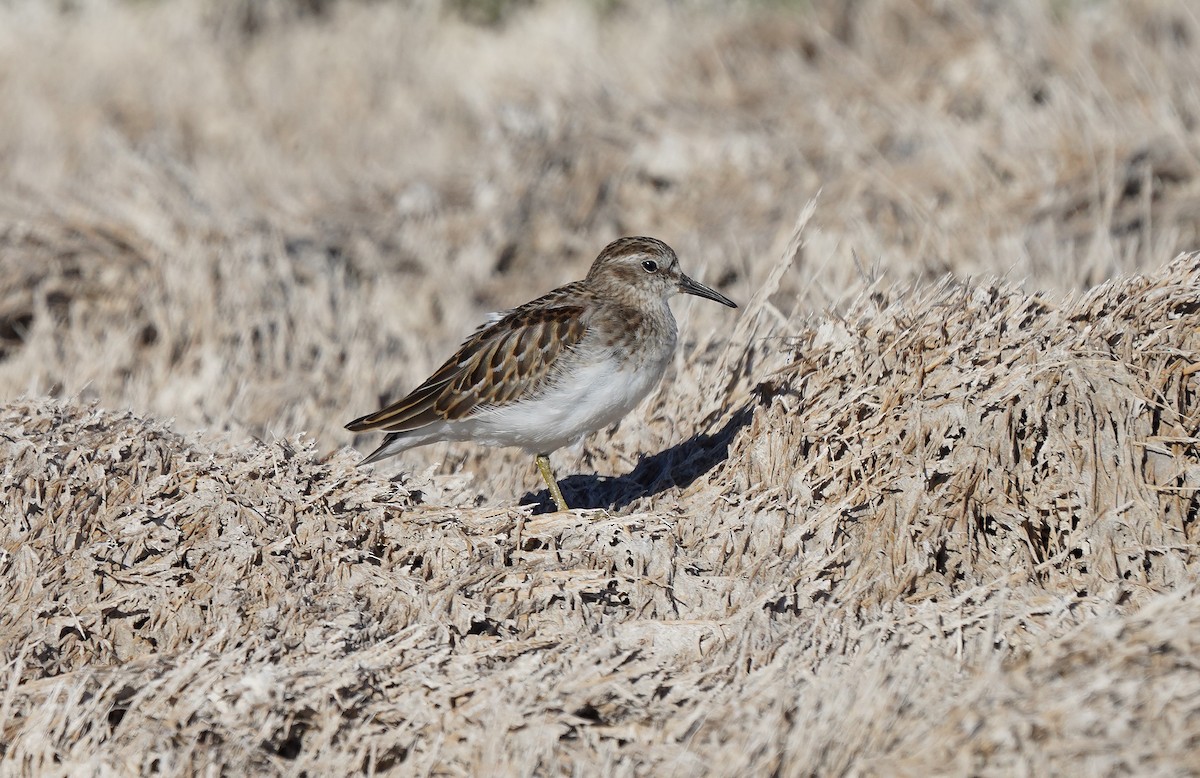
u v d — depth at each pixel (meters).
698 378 13.20
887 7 25.39
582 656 9.32
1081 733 7.89
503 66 28.33
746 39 26.02
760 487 11.04
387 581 10.16
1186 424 10.56
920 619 9.55
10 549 10.20
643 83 24.75
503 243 20.64
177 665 9.19
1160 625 8.60
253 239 19.53
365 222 21.39
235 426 14.58
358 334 17.67
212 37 32.53
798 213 19.58
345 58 30.52
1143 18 23.64
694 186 21.34
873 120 22.00
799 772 7.99
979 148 20.20
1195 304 11.00
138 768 8.50
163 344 17.28
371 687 9.12
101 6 33.28
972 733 8.03
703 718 8.71
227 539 10.34
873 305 12.00
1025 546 10.34
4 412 11.68
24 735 8.74
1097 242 16.56
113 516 10.50
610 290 11.70
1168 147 19.36
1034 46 22.39
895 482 10.57
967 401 10.69
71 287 18.53
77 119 26.86
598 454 13.02
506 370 11.19
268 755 8.65
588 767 8.36
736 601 10.09
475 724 8.80
